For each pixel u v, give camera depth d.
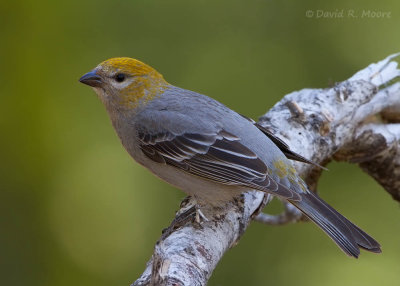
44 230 13.21
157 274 5.90
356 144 9.83
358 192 13.02
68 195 13.49
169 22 13.76
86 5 13.58
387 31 13.46
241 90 13.56
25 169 13.33
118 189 13.60
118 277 13.09
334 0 13.63
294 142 8.91
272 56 13.71
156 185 13.69
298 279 12.54
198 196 8.16
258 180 7.72
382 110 9.98
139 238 13.44
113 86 8.53
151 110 8.51
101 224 13.52
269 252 12.84
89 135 13.60
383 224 12.96
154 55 13.60
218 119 8.31
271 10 13.85
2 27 13.45
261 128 8.60
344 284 12.57
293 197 7.56
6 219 13.09
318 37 13.67
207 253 6.80
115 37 13.67
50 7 13.49
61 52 13.56
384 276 12.60
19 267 12.87
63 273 13.03
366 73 9.95
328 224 7.64
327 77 13.47
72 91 13.59
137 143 8.55
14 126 13.39
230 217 7.60
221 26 13.84
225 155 8.03
